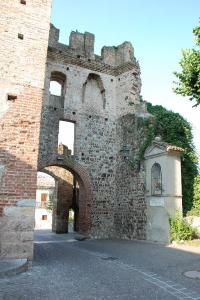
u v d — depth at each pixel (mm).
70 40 18719
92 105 18578
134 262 9094
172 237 13227
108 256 10312
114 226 17516
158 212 14234
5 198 7953
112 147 18578
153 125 16031
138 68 19172
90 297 5461
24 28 9297
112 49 20141
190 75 11883
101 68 19297
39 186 37406
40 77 9188
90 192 17219
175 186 14047
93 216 17062
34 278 6703
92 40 19516
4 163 8148
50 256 10133
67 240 16062
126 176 17203
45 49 9453
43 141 16391
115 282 6602
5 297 5297
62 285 6215
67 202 21469
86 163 17484
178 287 6230
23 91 8844
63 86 18203
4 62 8789
